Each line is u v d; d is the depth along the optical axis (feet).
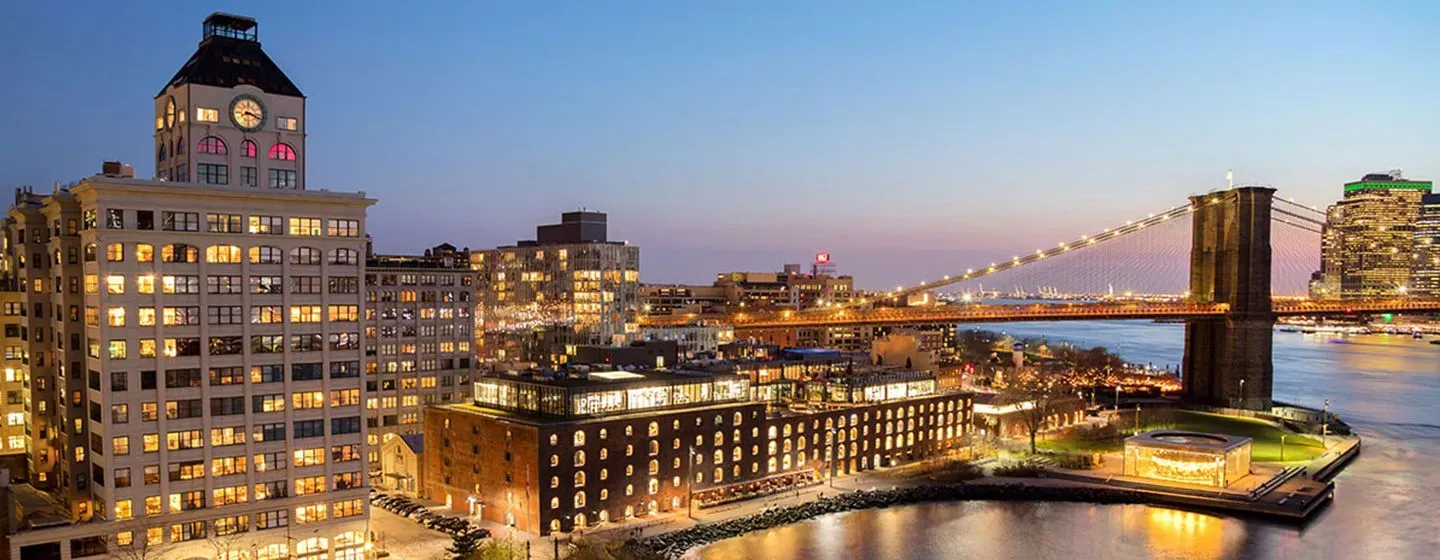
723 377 608.19
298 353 442.50
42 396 463.83
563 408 530.27
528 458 510.58
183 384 416.67
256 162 453.17
